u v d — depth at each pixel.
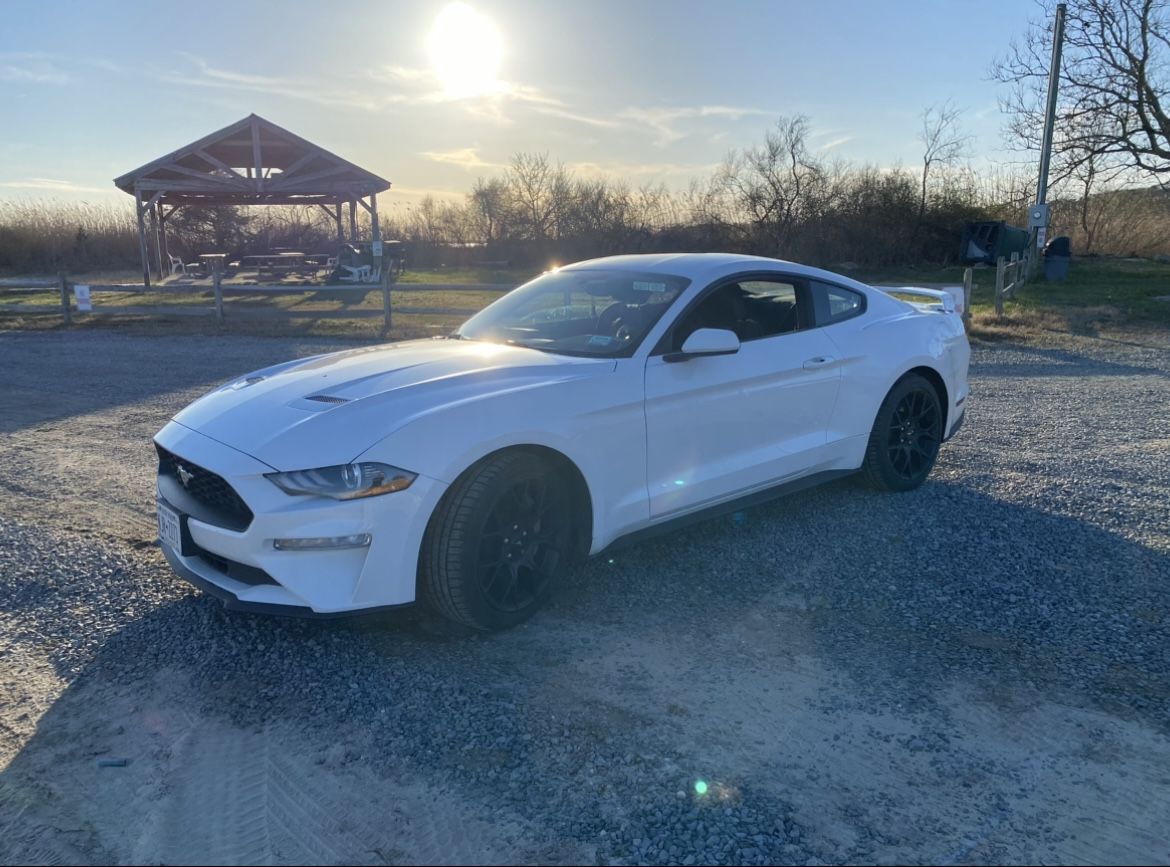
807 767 2.66
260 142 25.55
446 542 3.28
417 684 3.16
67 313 16.12
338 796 2.56
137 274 30.31
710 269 4.46
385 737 2.84
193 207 34.03
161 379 9.90
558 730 2.87
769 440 4.48
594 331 4.21
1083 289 21.38
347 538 3.14
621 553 4.40
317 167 27.34
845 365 4.81
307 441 3.25
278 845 2.36
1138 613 3.69
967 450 6.38
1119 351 11.88
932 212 31.77
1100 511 4.95
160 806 2.52
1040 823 2.42
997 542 4.51
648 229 35.25
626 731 2.86
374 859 2.30
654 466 3.97
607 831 2.39
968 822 2.43
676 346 4.11
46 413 8.01
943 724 2.89
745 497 4.44
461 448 3.28
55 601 3.88
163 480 3.76
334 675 3.23
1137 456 6.14
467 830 2.41
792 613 3.73
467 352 4.12
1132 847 2.33
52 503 5.28
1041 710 2.97
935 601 3.83
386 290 15.16
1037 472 5.77
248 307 18.98
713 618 3.69
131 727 2.91
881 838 2.37
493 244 36.78
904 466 5.29
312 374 3.92
